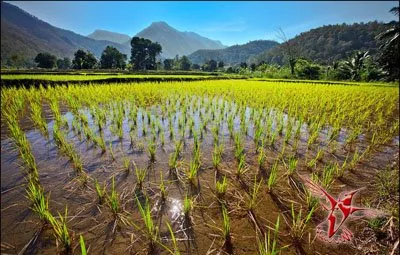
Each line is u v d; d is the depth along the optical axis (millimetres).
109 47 89625
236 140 6324
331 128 8289
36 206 3316
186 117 9117
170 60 125000
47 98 11789
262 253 2762
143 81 23422
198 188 4215
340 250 2918
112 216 3395
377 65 36469
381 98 14078
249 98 12805
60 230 2791
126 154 5641
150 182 4359
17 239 2951
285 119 9250
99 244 2908
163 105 10320
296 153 6012
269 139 6965
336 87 19688
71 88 14633
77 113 9031
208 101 11727
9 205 3609
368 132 8133
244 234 3143
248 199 3908
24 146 5230
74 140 6449
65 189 4066
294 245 2961
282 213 3580
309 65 42156
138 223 3273
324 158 5754
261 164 5168
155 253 2803
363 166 5355
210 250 2865
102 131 7332
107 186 4184
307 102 11766
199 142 6547
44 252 2777
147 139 6688
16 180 4352
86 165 5012
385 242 3061
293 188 4281
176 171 4785
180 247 2896
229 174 4766
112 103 10258
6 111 9031
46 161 5145
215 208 3670
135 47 96938
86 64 78000
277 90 16016
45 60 83188
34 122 7742
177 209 3613
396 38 29500
